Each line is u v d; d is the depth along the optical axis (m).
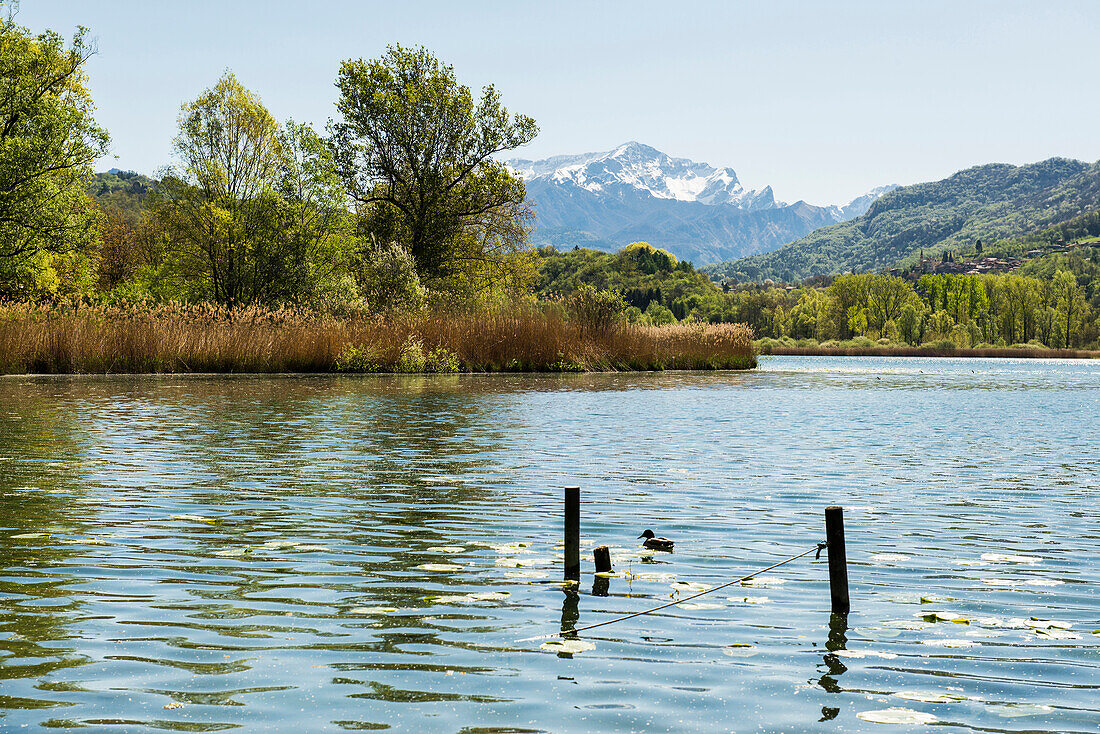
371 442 12.12
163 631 4.48
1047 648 4.41
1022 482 9.74
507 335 32.12
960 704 3.72
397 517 7.36
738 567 5.98
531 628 4.63
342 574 5.59
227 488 8.52
